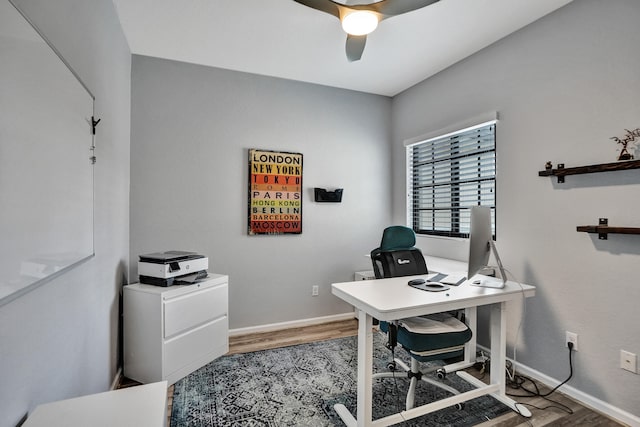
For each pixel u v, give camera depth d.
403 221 3.71
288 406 1.96
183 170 2.94
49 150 1.06
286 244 3.35
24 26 0.89
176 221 2.92
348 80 3.40
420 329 1.83
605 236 1.90
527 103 2.35
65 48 1.26
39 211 0.99
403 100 3.70
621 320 1.83
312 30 2.44
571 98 2.07
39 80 0.98
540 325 2.26
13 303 0.90
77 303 1.40
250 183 3.16
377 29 2.41
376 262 2.33
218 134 3.07
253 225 3.18
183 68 2.95
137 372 2.22
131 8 2.15
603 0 1.91
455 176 3.10
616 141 1.84
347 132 3.64
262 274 3.24
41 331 1.08
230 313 3.12
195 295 2.38
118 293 2.24
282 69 3.12
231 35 2.51
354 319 3.61
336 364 2.50
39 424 0.97
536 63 2.28
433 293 1.81
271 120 3.28
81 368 1.46
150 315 2.16
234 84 3.13
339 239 3.60
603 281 1.91
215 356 2.56
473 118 2.75
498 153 2.57
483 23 2.33
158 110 2.86
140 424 0.99
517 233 2.42
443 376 2.24
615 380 1.86
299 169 3.38
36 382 1.05
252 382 2.23
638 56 1.76
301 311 3.41
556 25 2.16
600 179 1.93
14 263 0.85
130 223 2.76
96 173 1.66
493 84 2.61
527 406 1.97
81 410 1.06
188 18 2.28
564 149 2.11
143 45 2.66
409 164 3.69
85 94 1.42
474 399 2.05
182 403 1.98
